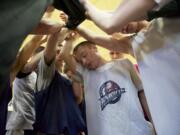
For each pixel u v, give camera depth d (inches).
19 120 54.1
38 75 55.2
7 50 23.4
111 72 53.9
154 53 41.4
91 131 51.8
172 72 39.4
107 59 63.8
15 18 25.1
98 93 53.2
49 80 54.2
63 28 48.4
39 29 44.2
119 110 50.3
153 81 40.9
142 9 37.0
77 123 52.5
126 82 52.4
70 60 56.2
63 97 54.1
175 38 39.4
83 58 56.2
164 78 40.0
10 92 43.7
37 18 27.7
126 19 38.3
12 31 24.3
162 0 35.4
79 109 54.9
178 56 39.0
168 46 40.0
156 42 41.5
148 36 42.8
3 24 23.8
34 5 27.9
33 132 53.3
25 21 26.0
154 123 40.2
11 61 23.7
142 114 50.4
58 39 51.1
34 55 56.5
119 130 49.1
